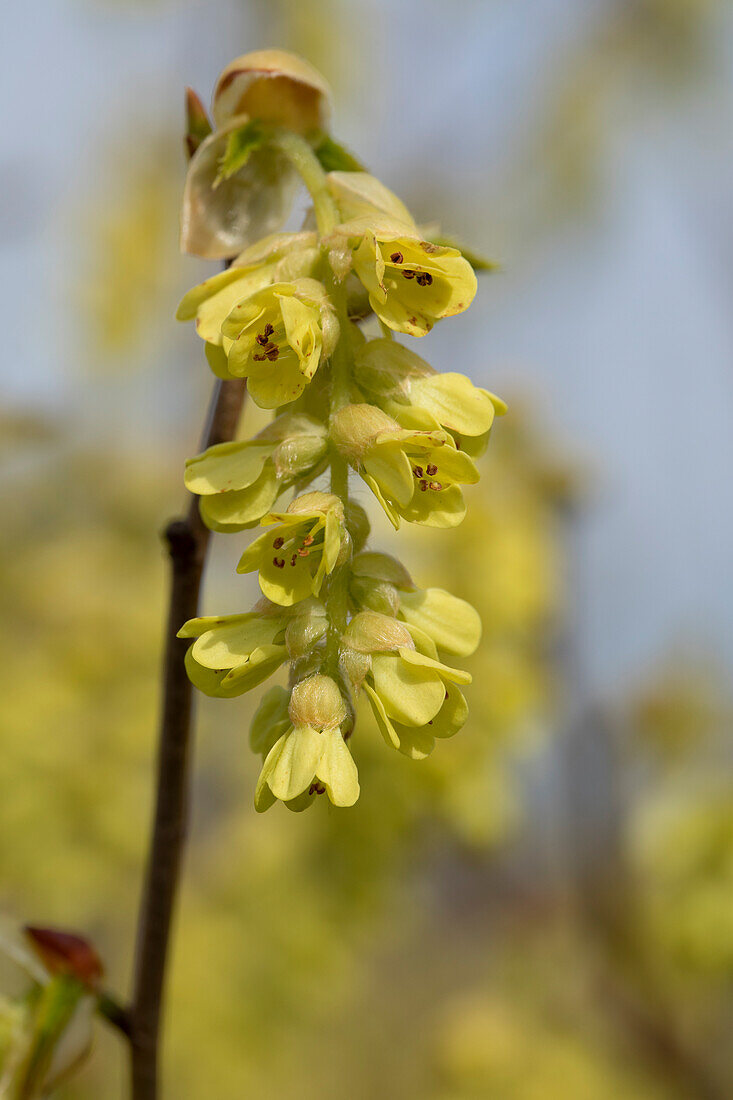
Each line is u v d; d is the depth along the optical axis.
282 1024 0.64
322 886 0.54
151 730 0.64
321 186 0.27
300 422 0.26
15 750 0.60
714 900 0.52
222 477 0.25
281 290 0.25
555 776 0.59
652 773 0.61
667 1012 0.57
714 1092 0.57
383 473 0.25
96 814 0.61
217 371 0.26
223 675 0.25
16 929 0.30
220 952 0.63
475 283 0.26
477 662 0.50
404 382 0.26
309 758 0.25
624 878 0.57
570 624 0.58
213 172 0.29
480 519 0.53
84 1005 0.29
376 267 0.25
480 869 0.65
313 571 0.25
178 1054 0.64
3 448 0.69
